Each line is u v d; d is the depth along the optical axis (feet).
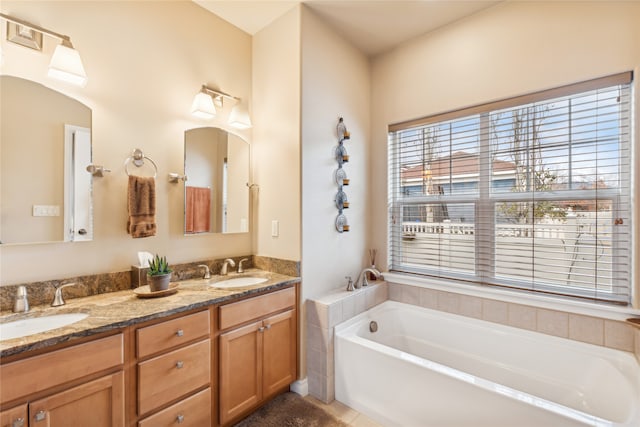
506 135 6.97
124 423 4.12
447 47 7.65
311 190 7.14
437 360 7.42
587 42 5.82
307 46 7.03
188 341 4.86
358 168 8.64
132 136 5.92
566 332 6.05
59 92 5.08
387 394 5.79
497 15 6.87
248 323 5.80
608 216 5.80
